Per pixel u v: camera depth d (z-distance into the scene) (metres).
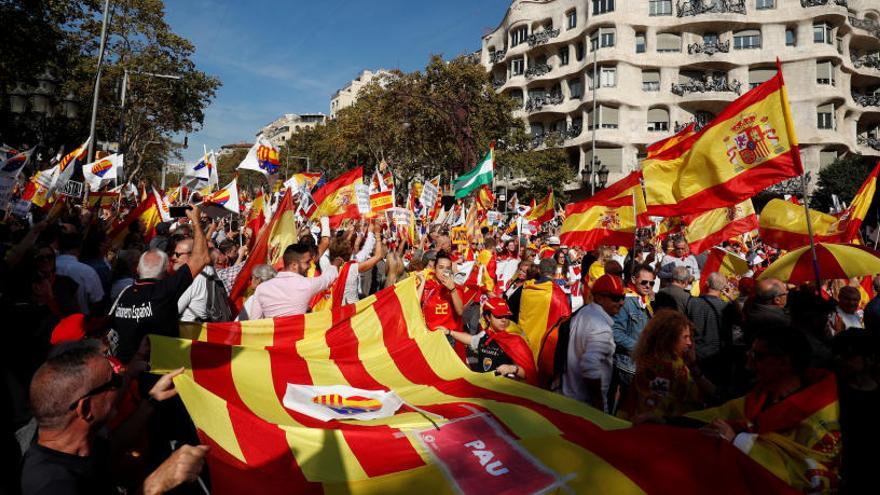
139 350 3.79
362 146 43.81
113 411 2.95
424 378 4.79
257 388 4.12
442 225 15.20
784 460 3.06
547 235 16.64
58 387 2.25
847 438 3.58
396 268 8.43
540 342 6.41
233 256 8.78
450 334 6.20
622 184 7.93
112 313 4.12
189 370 3.92
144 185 18.06
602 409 4.58
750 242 14.52
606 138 47.41
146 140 40.44
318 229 13.81
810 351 3.36
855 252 5.81
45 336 3.75
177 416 3.12
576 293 11.20
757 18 46.53
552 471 3.16
